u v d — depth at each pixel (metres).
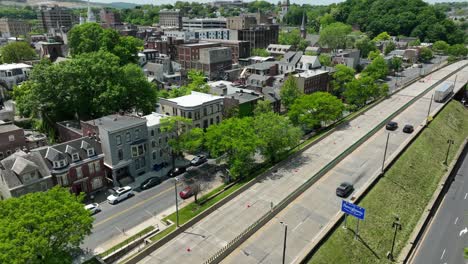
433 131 78.06
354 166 60.28
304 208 47.81
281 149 62.16
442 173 65.12
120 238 44.34
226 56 140.00
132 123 59.84
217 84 98.69
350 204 39.88
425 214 52.78
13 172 48.12
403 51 180.38
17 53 133.38
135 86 78.06
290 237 41.78
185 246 40.31
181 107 69.31
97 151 57.09
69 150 53.31
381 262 42.38
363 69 142.00
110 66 75.69
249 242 40.78
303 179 56.25
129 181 59.97
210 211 47.25
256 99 84.12
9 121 81.25
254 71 121.38
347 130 78.62
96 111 71.06
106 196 55.47
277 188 53.59
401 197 54.16
